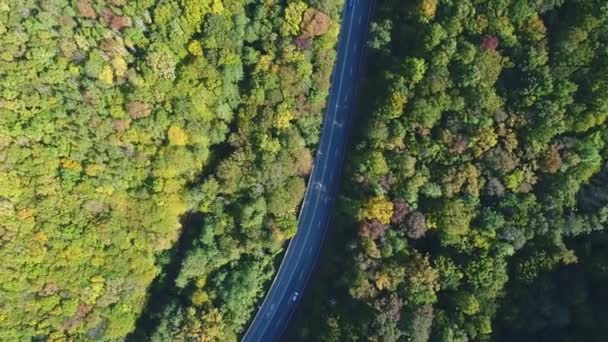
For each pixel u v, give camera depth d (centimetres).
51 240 9625
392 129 10188
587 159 9306
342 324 10275
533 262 9512
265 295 11281
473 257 9781
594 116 9144
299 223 11250
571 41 9094
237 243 10950
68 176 9750
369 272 10188
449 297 9956
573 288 9331
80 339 10025
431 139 10069
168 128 10381
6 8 9044
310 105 10781
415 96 10081
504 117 9662
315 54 10619
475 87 9712
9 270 9262
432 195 10012
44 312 9638
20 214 9344
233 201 10900
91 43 9681
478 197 9881
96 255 10075
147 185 10506
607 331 9125
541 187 9638
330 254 10956
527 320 9600
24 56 9306
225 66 10431
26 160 9431
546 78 9294
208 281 11062
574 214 9475
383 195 10256
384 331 9788
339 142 11162
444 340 9650
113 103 10012
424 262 9931
